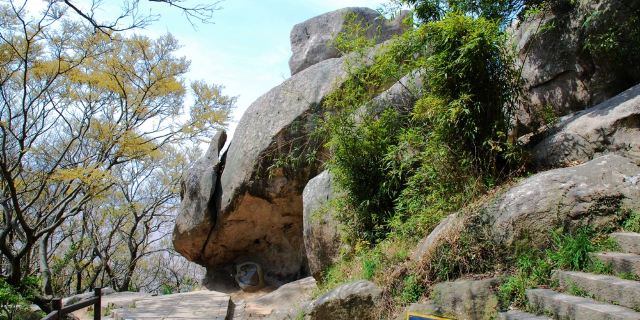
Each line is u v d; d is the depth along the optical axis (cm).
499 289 420
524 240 440
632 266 358
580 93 641
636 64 599
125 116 1269
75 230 1833
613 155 471
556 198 445
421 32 580
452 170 564
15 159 1281
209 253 1229
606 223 419
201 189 1198
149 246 2125
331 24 1275
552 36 671
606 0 611
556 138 563
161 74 1256
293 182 1056
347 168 745
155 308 881
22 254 974
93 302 602
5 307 769
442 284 458
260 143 1071
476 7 689
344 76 1006
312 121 1016
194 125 1248
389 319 479
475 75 558
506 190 496
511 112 593
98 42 1166
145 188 2011
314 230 824
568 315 349
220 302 938
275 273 1189
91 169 1062
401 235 614
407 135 638
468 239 468
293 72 1268
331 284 669
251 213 1132
